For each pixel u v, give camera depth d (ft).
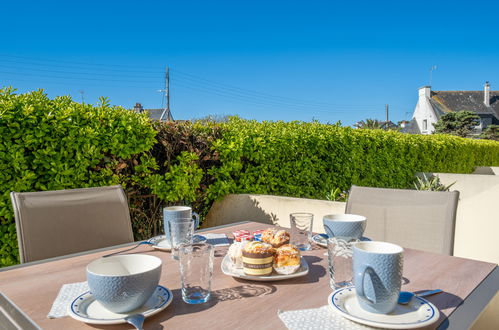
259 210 11.23
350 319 2.71
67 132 9.04
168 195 10.84
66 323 2.76
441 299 3.21
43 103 8.90
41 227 5.52
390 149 20.67
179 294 3.33
